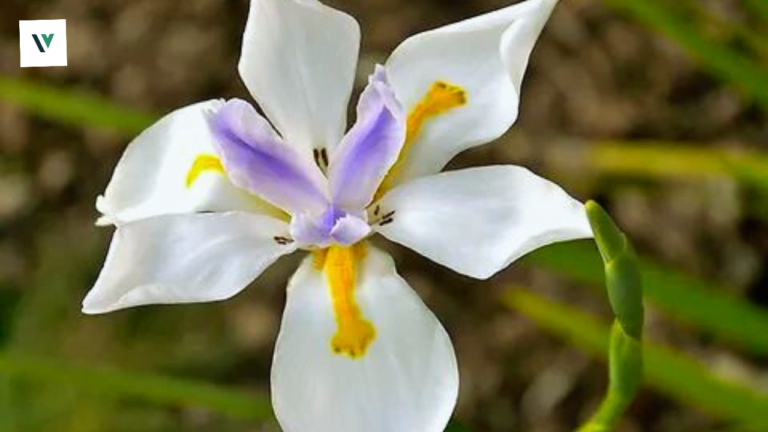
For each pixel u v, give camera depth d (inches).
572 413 27.3
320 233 18.8
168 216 19.0
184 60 30.1
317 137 19.4
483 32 19.1
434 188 19.0
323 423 18.5
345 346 18.7
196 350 28.1
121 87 30.3
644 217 27.8
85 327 28.5
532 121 28.6
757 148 28.0
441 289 27.9
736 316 23.2
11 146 30.6
